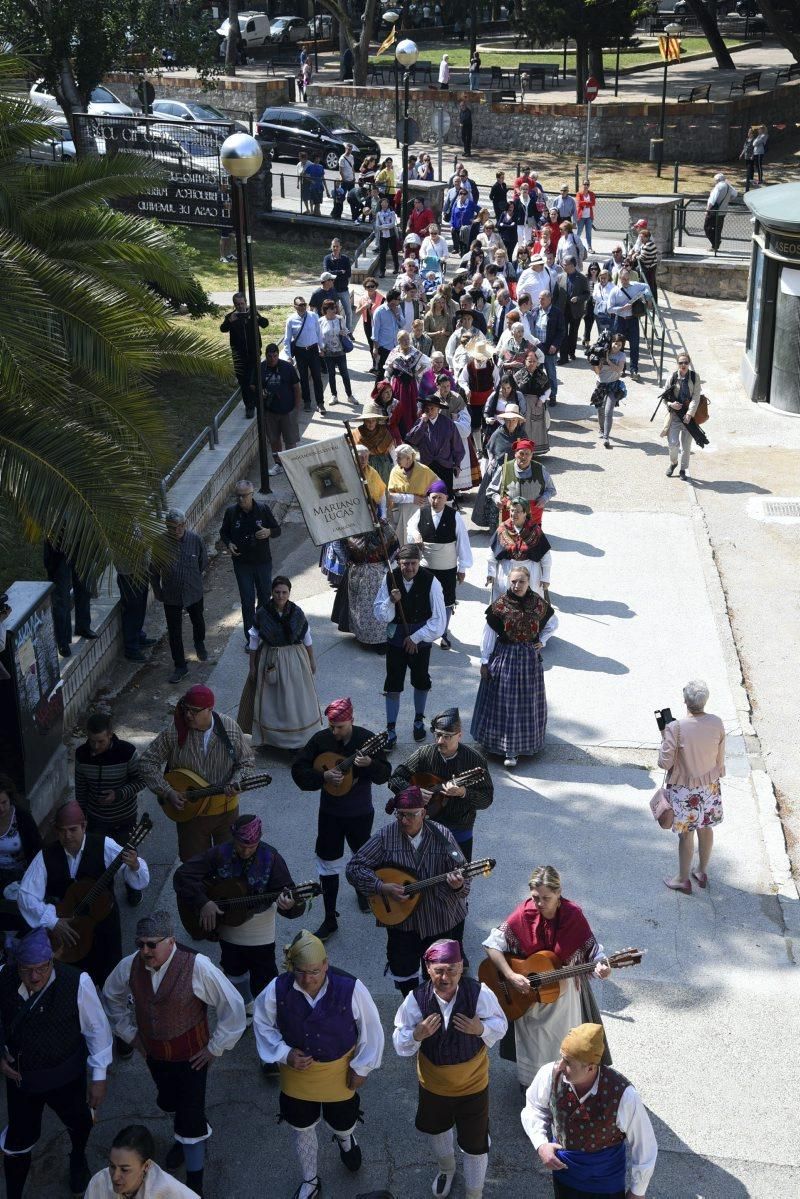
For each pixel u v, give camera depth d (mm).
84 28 24703
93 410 9484
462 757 7496
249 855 6754
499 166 37375
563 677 11344
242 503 11547
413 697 10938
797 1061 7027
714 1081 6879
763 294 18719
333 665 11531
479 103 39781
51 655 9312
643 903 8336
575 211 27016
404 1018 5773
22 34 24188
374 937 8078
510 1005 6328
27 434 8539
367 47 44094
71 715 10484
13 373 8117
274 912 6988
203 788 7801
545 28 38812
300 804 9484
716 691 11109
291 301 23031
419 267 22078
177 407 17703
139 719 10719
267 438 16703
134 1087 6965
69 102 25906
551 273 20547
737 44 56656
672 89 43750
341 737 7664
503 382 15352
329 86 43062
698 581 13281
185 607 11219
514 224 26203
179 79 43375
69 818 6812
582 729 10508
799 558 13961
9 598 8969
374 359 19359
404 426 15555
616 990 7555
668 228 26047
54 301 9492
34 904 6730
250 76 48250
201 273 24891
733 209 27219
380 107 42062
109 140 25375
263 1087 6934
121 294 10031
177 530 10891
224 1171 6379
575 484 16062
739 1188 6211
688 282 26078
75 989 5859
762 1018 7340
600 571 13539
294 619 9703
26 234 10578
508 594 9664
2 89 10281
